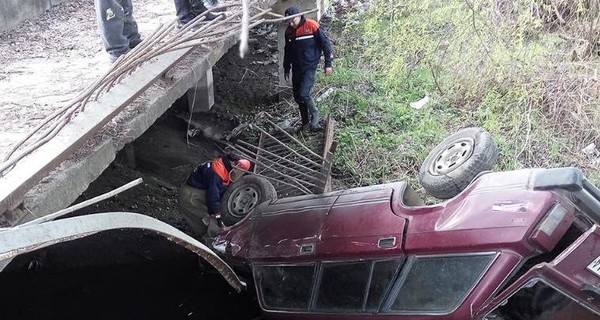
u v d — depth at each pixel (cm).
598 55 1016
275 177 842
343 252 513
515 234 419
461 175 541
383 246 487
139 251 758
